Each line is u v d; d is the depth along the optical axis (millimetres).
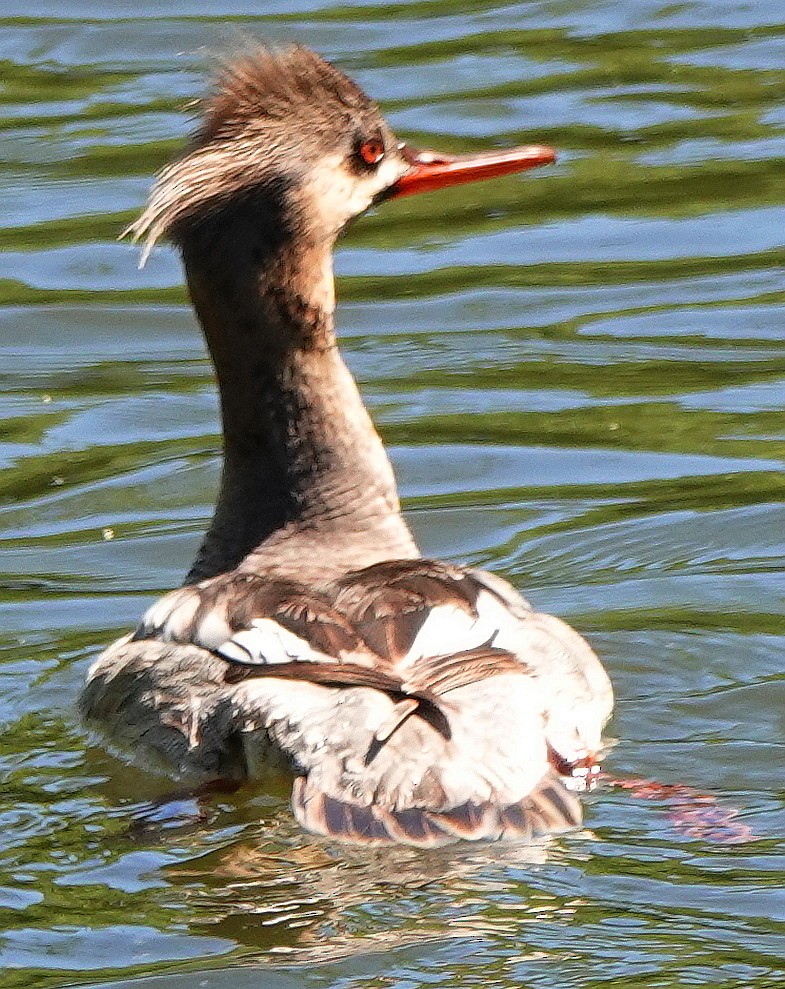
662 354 18469
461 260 20812
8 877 10273
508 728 10414
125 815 10992
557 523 15492
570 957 9094
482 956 9156
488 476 16344
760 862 10016
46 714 12570
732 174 22125
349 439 12469
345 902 9703
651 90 24266
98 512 16000
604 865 9930
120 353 19203
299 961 9258
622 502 15758
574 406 17516
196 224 12344
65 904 9969
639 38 26062
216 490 16312
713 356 18375
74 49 26188
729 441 16688
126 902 9969
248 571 12219
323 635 10844
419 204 22625
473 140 22641
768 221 21125
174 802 11000
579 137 23016
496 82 24562
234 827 10688
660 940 9234
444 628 10867
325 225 12461
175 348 19297
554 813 10148
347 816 10094
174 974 9234
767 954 9094
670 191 21906
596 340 18859
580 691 11438
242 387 12508
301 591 11367
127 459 16938
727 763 11445
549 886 9742
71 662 13383
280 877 10016
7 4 27781
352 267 20797
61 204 21953
